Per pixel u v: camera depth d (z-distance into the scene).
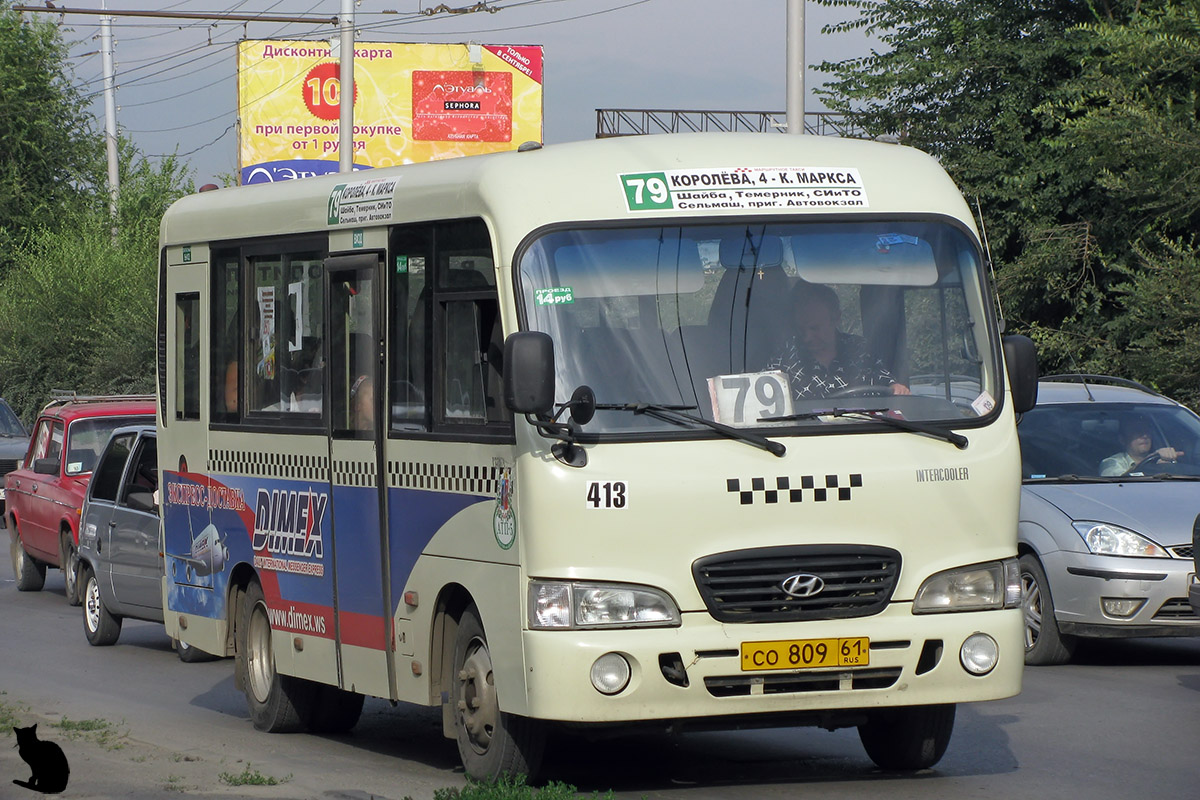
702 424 15.01
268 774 17.27
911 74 44.88
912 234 16.14
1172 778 16.64
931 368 15.83
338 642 18.83
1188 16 37.91
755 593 14.87
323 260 19.25
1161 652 25.84
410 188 17.55
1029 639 24.39
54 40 99.31
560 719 14.62
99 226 84.69
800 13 37.06
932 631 15.18
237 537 21.25
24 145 97.00
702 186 15.86
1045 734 19.06
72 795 15.69
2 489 54.81
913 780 16.78
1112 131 37.25
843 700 15.08
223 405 21.69
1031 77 44.19
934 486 15.39
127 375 75.19
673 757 18.45
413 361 17.30
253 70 84.25
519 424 15.03
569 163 15.93
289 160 84.75
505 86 85.50
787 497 15.00
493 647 15.50
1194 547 21.34
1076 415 26.55
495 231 15.69
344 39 59.66
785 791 16.22
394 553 17.59
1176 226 39.44
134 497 29.75
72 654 29.80
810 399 15.36
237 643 21.66
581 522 14.70
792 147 16.44
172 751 18.61
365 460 18.17
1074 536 23.52
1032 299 43.44
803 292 15.69
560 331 15.20
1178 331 36.47
